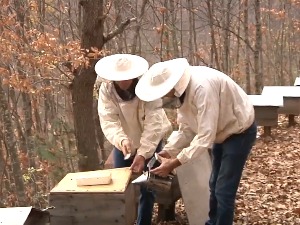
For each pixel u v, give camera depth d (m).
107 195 3.84
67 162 9.15
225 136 4.04
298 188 6.46
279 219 5.36
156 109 4.46
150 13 17.67
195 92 3.77
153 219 5.66
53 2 15.12
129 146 4.39
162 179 3.95
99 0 6.95
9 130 9.10
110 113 4.58
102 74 4.32
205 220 4.80
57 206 3.91
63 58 7.85
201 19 17.38
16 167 9.17
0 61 9.59
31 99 13.26
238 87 4.03
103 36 7.15
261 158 8.17
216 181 4.24
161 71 3.78
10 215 3.13
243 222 5.31
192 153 3.78
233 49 27.19
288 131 10.14
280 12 22.45
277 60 28.98
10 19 9.27
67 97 15.01
